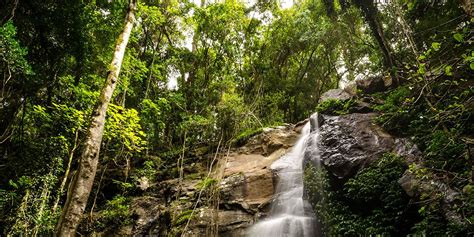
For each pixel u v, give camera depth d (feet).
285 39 64.95
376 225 24.67
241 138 49.19
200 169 47.37
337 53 66.03
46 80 41.29
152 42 59.00
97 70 49.24
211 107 53.88
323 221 28.19
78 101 39.24
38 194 33.06
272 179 38.65
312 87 68.23
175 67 62.18
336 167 29.73
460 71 21.52
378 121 32.60
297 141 45.29
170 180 46.44
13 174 39.73
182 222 35.88
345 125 33.30
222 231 34.01
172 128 58.70
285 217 31.65
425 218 21.25
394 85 37.58
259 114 56.18
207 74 61.52
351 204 27.94
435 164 23.50
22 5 36.60
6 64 31.27
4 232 29.53
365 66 54.65
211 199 37.81
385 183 25.85
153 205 42.65
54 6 38.22
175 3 60.18
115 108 37.63
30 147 39.68
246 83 63.57
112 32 45.73
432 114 24.88
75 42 40.96
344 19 47.50
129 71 44.57
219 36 60.70
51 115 39.86
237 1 63.41
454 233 18.76
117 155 46.55
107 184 48.29
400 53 35.55
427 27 33.24
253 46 64.80
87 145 18.88
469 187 19.71
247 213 35.35
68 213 16.70
